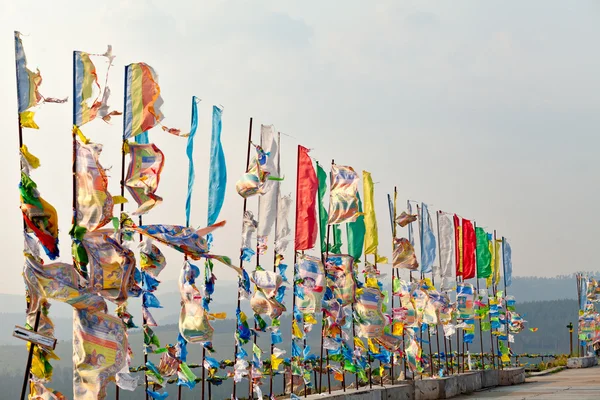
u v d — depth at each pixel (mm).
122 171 13891
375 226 23453
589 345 54438
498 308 37000
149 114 14023
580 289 54125
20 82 11984
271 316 17672
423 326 29312
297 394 20453
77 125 12695
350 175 21281
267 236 18141
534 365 48938
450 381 28703
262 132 18141
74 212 12555
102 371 12188
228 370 18344
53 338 11555
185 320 15477
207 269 16078
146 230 13508
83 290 12242
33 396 11969
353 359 22234
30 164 12023
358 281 22547
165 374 15469
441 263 29672
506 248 39219
